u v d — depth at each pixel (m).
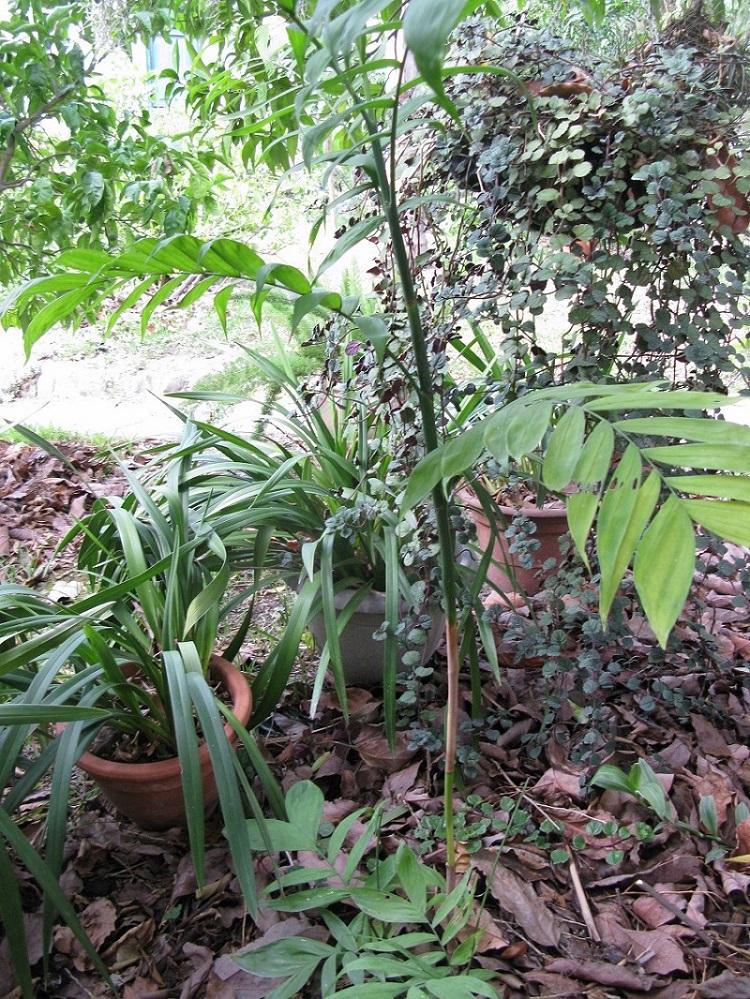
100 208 2.18
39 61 2.11
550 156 1.33
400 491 1.39
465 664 1.72
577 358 1.34
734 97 1.42
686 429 0.68
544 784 1.41
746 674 1.65
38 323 0.98
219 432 1.71
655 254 1.33
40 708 1.09
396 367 1.34
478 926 1.15
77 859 1.31
